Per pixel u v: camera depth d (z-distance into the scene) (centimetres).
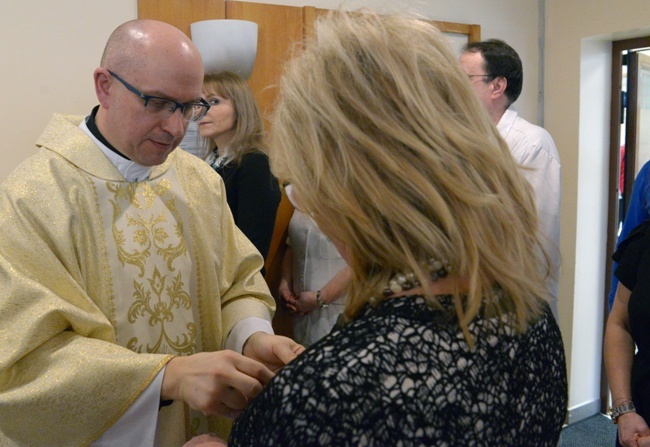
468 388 59
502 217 63
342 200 62
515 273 63
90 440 113
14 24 192
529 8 312
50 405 111
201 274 146
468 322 60
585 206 314
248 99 213
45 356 113
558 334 73
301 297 230
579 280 317
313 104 63
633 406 153
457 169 62
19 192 121
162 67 121
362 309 66
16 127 196
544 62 319
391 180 61
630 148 313
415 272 60
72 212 124
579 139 308
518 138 213
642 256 155
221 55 210
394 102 62
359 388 55
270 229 206
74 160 128
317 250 230
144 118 124
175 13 217
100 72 125
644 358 151
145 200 136
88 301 121
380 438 54
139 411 112
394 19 69
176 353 138
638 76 309
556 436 69
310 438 55
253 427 60
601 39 305
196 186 150
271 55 237
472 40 288
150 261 134
